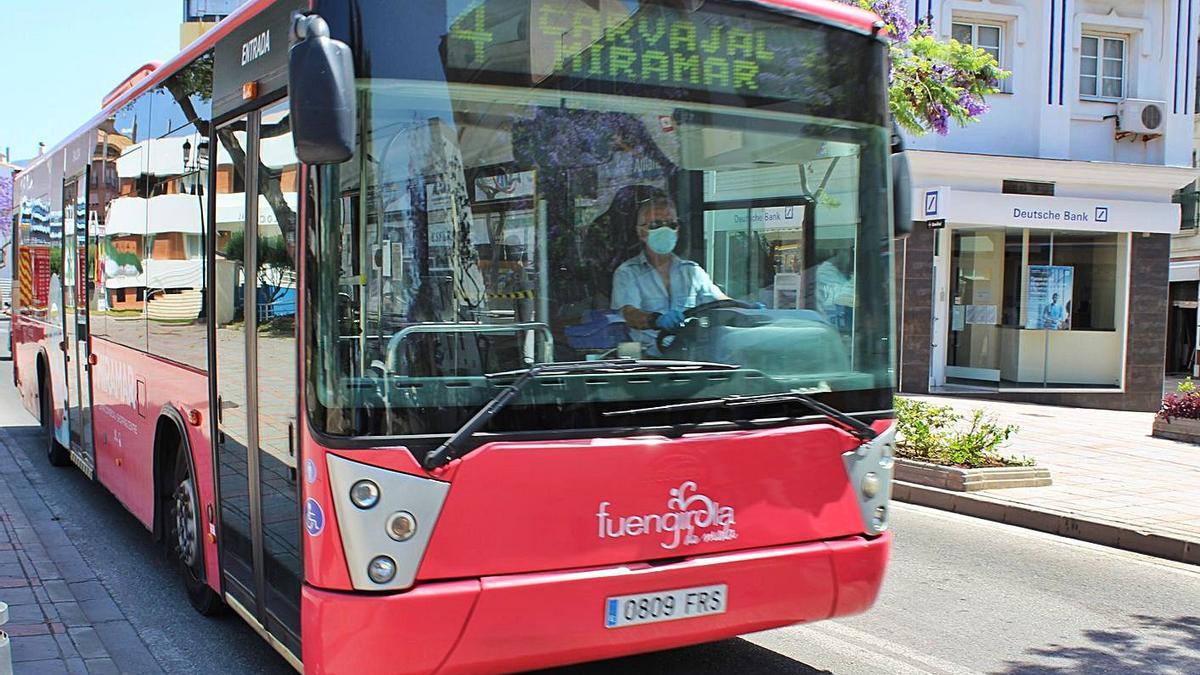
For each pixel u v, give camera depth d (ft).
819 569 13.87
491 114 12.67
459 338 12.20
